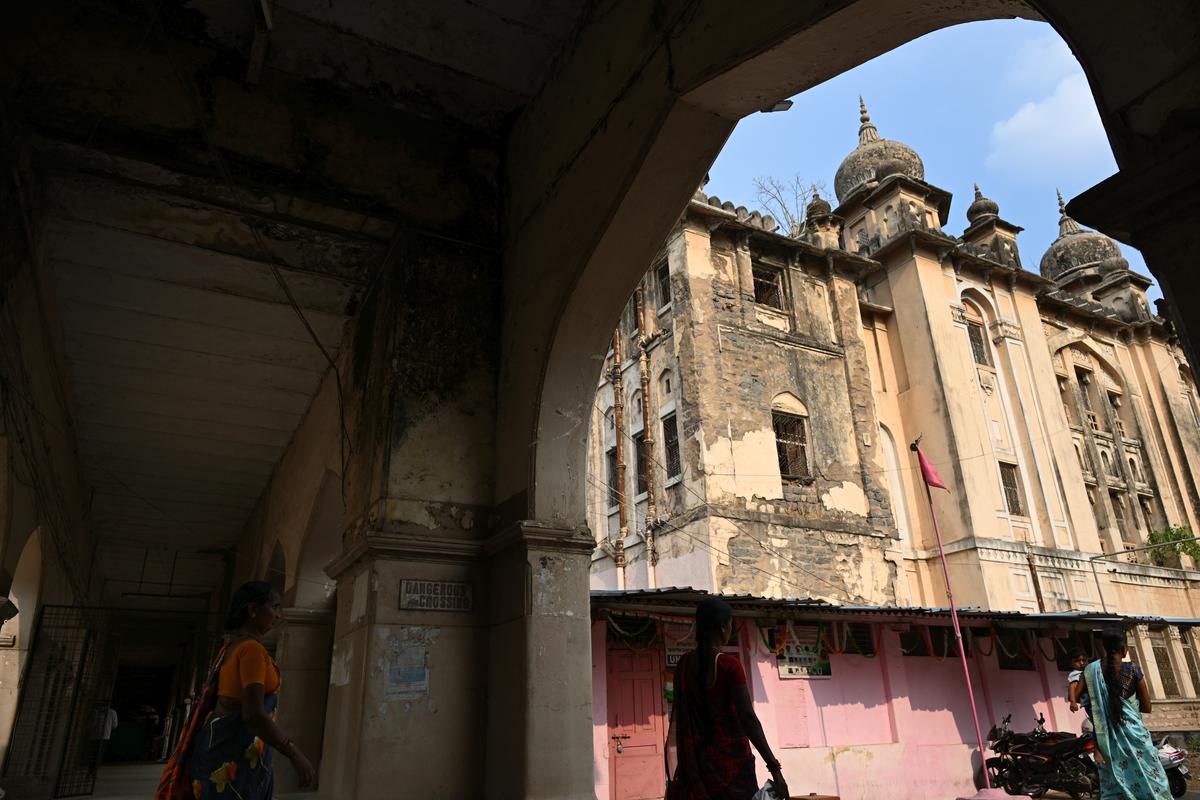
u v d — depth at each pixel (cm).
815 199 1738
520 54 540
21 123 431
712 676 295
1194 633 1916
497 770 452
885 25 328
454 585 496
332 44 516
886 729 1009
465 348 551
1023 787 991
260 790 273
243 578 1234
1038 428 1806
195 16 489
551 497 484
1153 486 2105
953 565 1569
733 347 1422
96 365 766
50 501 707
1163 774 433
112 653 1392
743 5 360
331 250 578
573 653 462
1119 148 206
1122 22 207
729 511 1291
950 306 1777
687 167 427
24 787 795
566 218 492
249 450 986
